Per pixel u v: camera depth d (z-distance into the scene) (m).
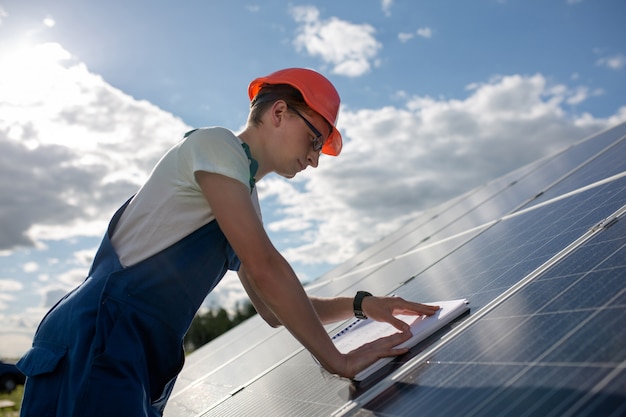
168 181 1.84
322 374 2.25
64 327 1.75
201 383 3.53
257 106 2.04
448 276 2.82
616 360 1.09
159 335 1.79
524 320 1.56
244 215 1.74
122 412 1.59
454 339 1.75
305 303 1.78
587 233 2.03
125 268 1.80
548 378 1.18
